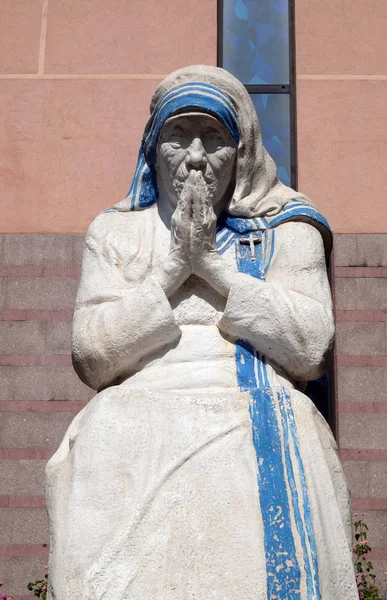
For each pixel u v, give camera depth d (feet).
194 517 15.05
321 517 15.25
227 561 14.83
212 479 15.25
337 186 30.25
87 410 16.26
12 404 27.61
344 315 28.37
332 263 28.96
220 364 16.46
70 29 32.04
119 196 30.35
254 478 15.29
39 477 26.84
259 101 31.81
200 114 17.30
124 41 31.96
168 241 17.69
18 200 30.22
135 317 16.51
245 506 15.11
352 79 31.50
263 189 18.30
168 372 16.39
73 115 31.12
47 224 29.96
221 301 17.13
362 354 27.94
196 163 17.13
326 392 28.30
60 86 31.42
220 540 14.94
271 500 15.14
